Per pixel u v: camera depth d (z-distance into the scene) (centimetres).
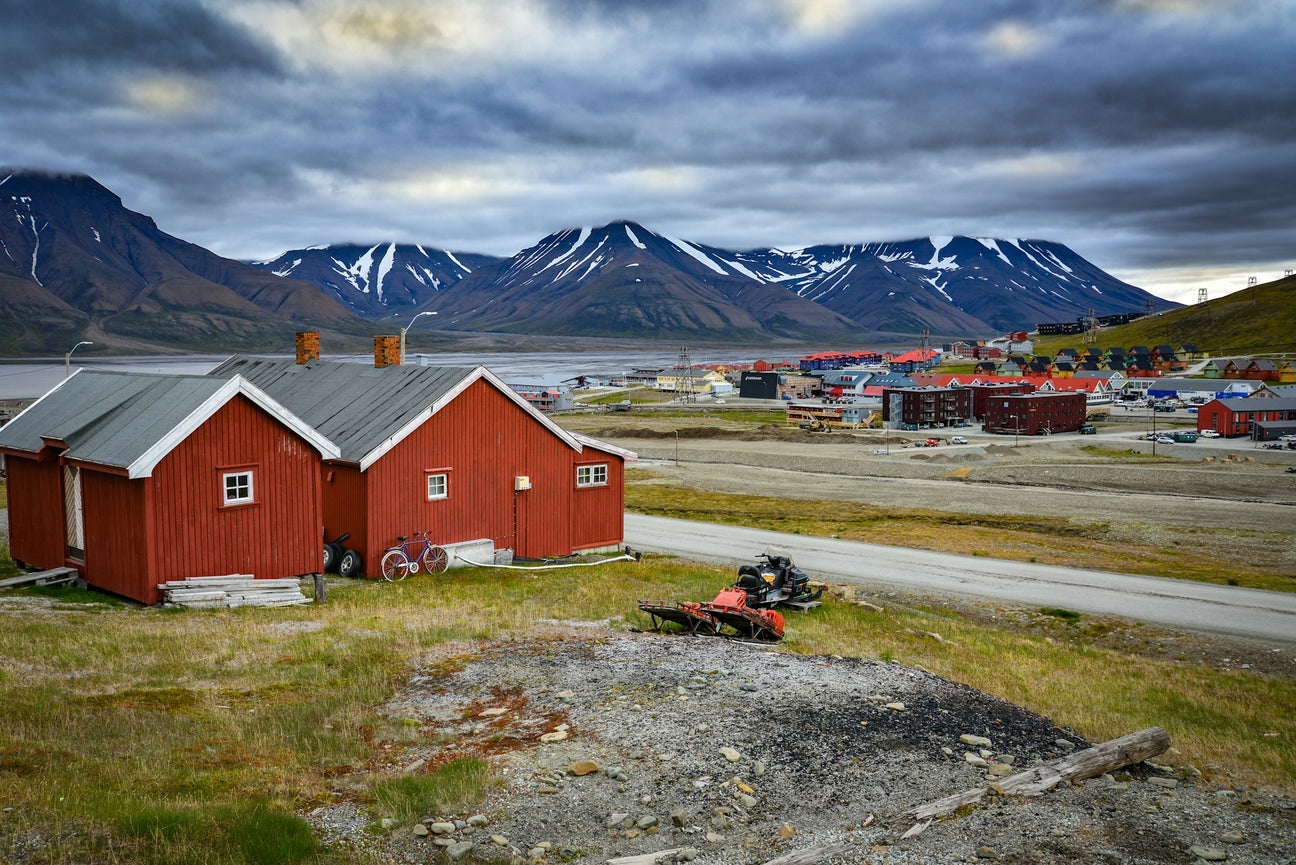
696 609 2077
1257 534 5822
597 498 3888
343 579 2916
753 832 991
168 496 2322
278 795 1048
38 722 1255
